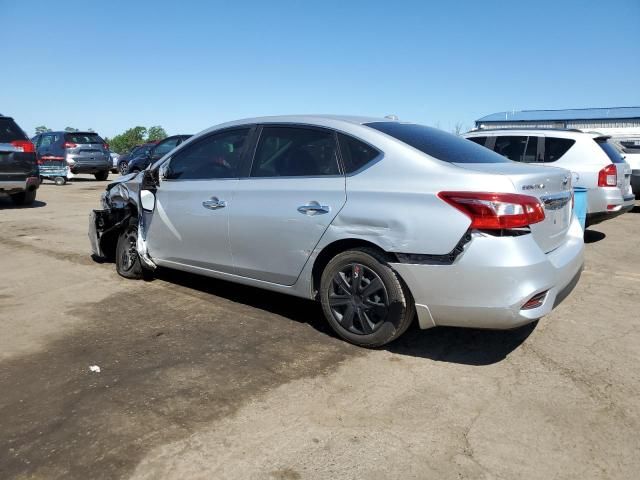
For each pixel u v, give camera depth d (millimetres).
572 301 5012
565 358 3725
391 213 3520
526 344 3961
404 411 3031
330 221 3795
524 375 3467
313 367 3570
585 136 8094
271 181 4223
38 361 3654
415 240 3430
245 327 4285
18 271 6043
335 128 4039
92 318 4500
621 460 2600
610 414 3004
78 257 6754
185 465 2545
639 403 3121
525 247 3275
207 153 4809
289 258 4078
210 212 4566
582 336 4125
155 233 5145
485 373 3494
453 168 3482
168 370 3518
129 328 4266
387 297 3619
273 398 3162
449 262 3336
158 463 2559
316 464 2561
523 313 3283
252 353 3789
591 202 7953
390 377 3432
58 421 2904
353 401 3137
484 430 2848
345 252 3793
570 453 2654
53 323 4383
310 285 4043
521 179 3348
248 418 2947
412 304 3602
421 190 3473
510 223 3234
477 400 3154
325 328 4254
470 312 3346
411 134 4035
